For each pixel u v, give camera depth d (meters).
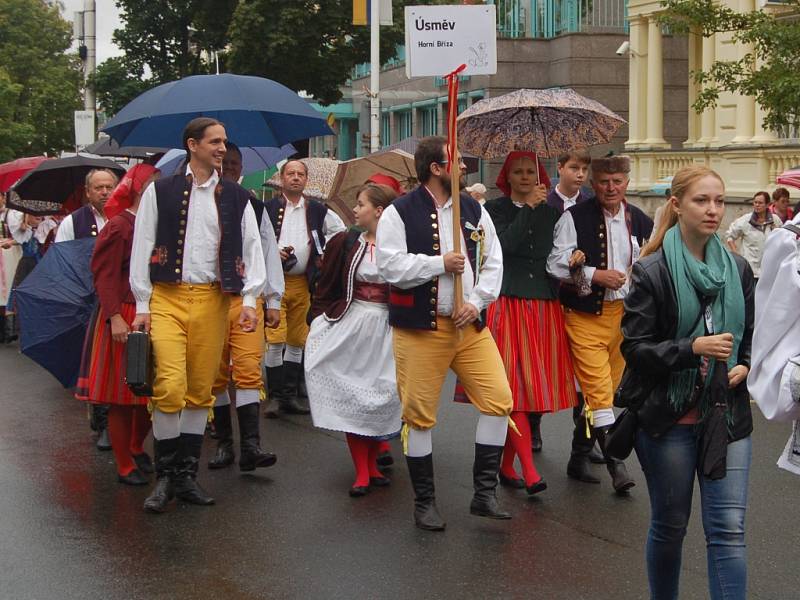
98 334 6.75
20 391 10.52
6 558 5.65
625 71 27.83
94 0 27.70
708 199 4.29
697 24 13.93
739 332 4.40
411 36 6.11
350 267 6.80
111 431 6.97
